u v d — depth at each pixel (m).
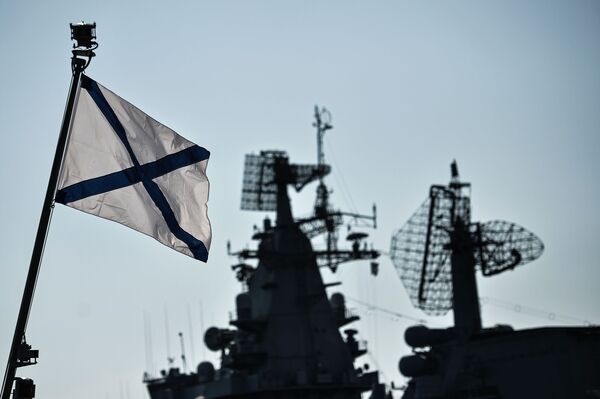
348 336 129.50
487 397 111.50
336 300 129.88
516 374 110.19
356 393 124.88
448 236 119.50
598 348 107.19
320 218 127.06
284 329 124.44
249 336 126.50
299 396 121.50
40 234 24.44
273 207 129.12
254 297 129.88
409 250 120.00
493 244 117.12
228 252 126.25
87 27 25.39
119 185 26.25
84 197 25.77
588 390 105.19
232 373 126.44
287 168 128.62
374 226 128.62
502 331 113.62
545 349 108.12
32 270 24.20
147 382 138.88
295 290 126.31
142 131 27.08
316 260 128.38
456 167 120.81
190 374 137.75
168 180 27.03
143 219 26.25
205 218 27.22
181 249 26.61
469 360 114.25
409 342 121.31
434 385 120.00
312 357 123.38
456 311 118.06
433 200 119.69
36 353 24.55
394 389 128.12
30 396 24.98
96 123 26.41
